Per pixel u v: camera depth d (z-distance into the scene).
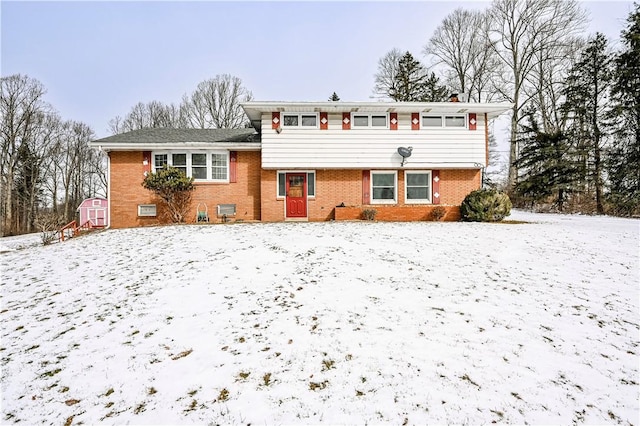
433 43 34.75
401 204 15.88
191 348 4.30
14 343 4.62
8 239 18.12
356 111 15.37
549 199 23.20
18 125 34.09
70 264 8.41
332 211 15.77
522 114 28.84
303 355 4.03
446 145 15.59
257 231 11.67
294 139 15.30
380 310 5.21
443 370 3.71
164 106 42.81
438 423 2.94
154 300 5.87
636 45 19.61
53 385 3.69
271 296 5.82
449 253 8.47
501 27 29.94
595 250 8.73
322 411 3.11
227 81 40.50
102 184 42.31
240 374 3.71
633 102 19.95
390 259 7.92
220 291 6.12
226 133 17.86
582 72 23.27
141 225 15.20
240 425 2.97
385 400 3.23
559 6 26.89
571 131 23.28
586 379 3.58
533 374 3.65
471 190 16.08
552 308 5.31
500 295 5.82
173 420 3.07
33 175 35.69
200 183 15.57
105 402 3.38
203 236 10.87
